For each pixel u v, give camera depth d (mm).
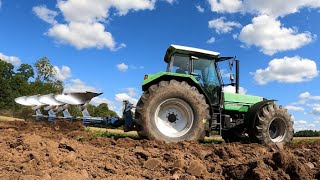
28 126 8383
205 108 7770
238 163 4910
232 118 9133
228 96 8938
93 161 4816
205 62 8758
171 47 8539
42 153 4789
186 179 4184
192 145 6984
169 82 7727
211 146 7016
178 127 7730
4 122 9320
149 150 5852
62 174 3879
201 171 4449
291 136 8945
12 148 5156
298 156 5270
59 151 5102
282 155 4242
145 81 7895
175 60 8570
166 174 4539
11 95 45781
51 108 9172
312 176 4219
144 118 7465
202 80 8680
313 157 5336
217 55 8734
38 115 9070
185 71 8570
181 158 5203
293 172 4164
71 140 6328
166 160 5199
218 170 4613
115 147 6277
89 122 8961
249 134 8633
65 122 8594
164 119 7715
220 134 8461
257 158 4820
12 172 3996
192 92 7703
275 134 8938
